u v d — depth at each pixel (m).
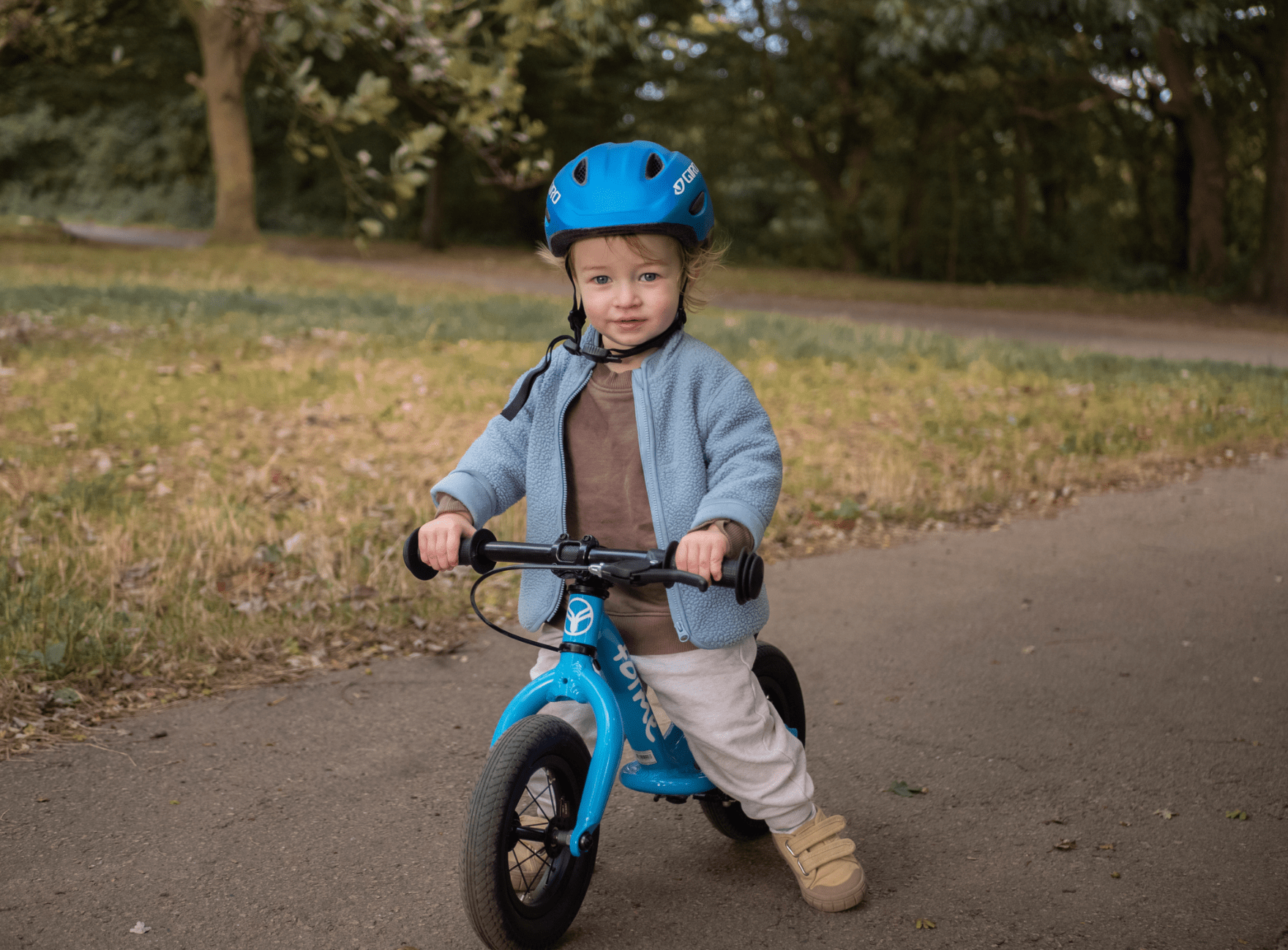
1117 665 4.28
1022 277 33.78
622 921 2.61
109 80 38.22
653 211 2.22
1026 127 33.34
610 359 2.39
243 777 3.31
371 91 5.73
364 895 2.71
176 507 5.84
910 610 4.93
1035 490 7.16
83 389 8.48
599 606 2.34
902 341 13.75
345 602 4.70
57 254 23.19
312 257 31.20
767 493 2.32
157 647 4.12
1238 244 29.91
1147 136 30.91
